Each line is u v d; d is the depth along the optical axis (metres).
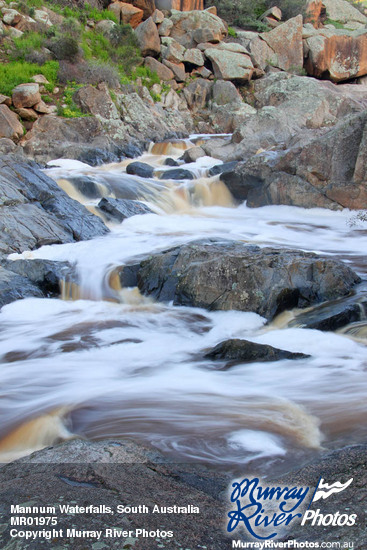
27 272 9.43
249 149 20.11
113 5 33.06
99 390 5.21
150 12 33.91
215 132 29.72
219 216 15.27
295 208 15.39
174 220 13.63
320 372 5.51
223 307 7.75
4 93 22.28
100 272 9.30
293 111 22.80
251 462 3.56
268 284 7.62
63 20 28.83
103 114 23.77
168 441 3.91
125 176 17.25
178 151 24.42
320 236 12.66
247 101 32.31
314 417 4.29
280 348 6.31
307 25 36.84
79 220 12.05
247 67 32.62
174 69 31.25
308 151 15.12
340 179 14.86
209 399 4.80
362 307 7.20
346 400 4.64
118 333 7.36
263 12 40.81
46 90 24.22
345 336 6.73
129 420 4.36
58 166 19.30
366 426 4.02
